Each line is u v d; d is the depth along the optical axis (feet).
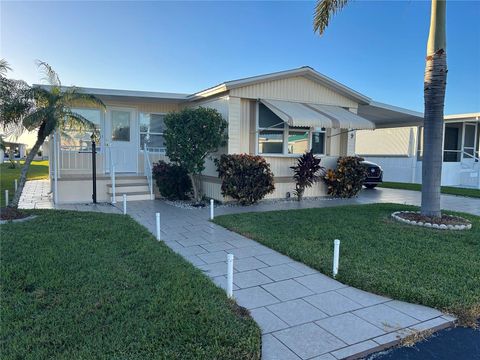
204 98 41.19
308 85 41.34
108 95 38.70
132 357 9.76
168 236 23.86
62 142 40.88
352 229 25.32
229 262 13.97
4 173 75.66
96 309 12.51
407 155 68.44
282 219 28.55
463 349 11.31
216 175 38.65
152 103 45.03
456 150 68.49
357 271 16.94
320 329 12.21
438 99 27.02
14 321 11.59
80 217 27.63
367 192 51.75
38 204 35.06
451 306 13.66
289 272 17.62
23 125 26.66
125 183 39.24
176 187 38.75
